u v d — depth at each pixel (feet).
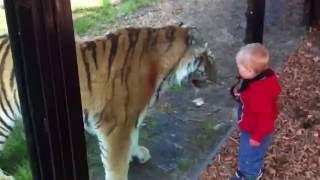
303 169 13.60
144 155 14.21
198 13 24.31
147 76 12.29
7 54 12.34
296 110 16.15
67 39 7.58
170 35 12.47
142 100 12.43
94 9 24.94
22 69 7.48
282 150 14.29
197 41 13.02
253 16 16.94
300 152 14.21
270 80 11.76
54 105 7.76
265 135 12.09
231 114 16.58
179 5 25.27
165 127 15.98
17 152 14.52
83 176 8.72
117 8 25.18
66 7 7.40
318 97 16.89
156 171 14.08
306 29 21.91
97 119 12.30
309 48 20.43
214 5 25.04
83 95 11.91
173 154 14.75
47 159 8.13
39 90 7.58
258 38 17.33
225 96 17.52
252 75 11.71
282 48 20.51
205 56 13.23
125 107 12.25
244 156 12.66
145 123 16.14
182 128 15.96
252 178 12.91
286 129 15.16
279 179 13.29
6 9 7.11
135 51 12.17
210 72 13.52
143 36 12.27
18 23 7.11
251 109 11.89
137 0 25.84
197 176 13.73
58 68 7.61
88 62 11.84
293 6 23.49
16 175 13.70
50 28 7.31
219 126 16.02
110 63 12.03
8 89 12.51
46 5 7.16
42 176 8.29
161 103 17.22
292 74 18.44
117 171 12.73
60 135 8.03
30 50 7.29
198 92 17.74
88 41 12.07
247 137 12.35
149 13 24.61
